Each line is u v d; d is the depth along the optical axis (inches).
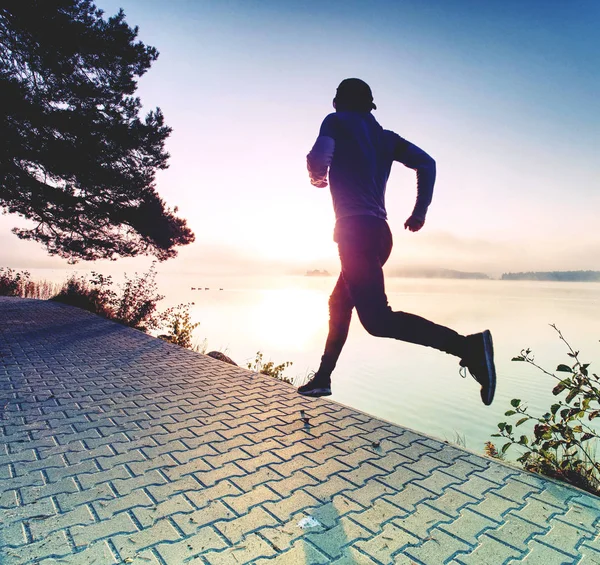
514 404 132.9
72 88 483.8
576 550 80.1
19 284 802.8
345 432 138.8
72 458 116.0
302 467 113.0
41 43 462.0
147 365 236.4
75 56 488.7
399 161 103.4
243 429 139.9
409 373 894.4
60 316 452.8
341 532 84.4
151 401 169.8
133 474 107.0
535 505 96.3
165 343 309.0
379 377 831.1
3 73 442.6
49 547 76.8
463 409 611.8
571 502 97.9
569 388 124.8
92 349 281.1
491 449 144.0
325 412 158.7
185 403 167.6
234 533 83.0
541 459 125.6
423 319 89.3
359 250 92.2
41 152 473.4
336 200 97.8
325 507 93.6
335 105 111.0
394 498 98.2
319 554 77.2
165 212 583.2
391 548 79.7
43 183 504.4
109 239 577.9
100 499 94.5
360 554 77.7
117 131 506.3
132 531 82.7
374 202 95.0
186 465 112.8
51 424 142.8
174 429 139.2
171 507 91.9
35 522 84.8
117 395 177.8
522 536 84.5
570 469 119.8
